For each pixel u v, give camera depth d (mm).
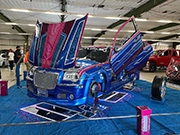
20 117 2529
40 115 2621
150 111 2008
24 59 6246
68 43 2568
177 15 11258
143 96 4031
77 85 2443
